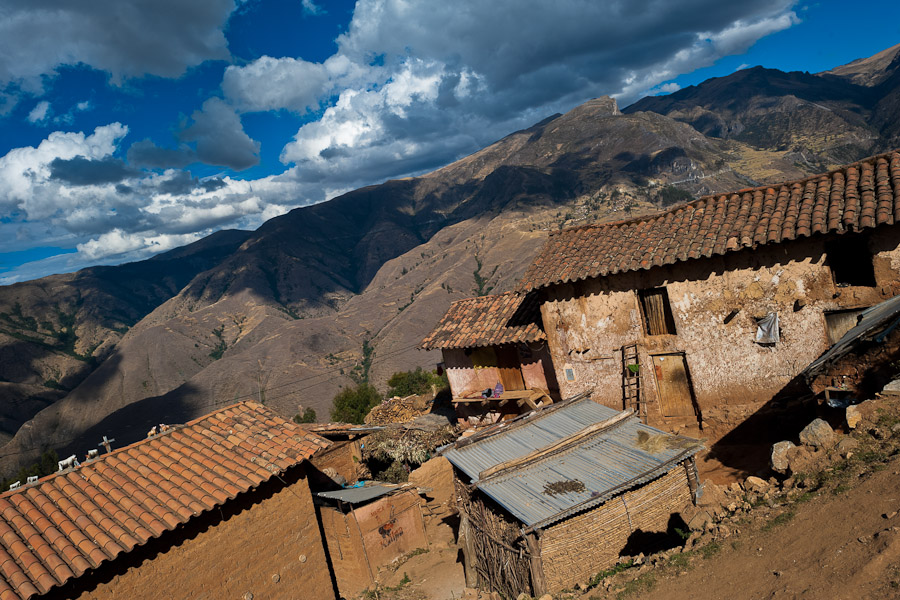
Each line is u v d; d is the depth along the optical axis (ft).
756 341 47.57
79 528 34.60
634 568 29.32
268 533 42.24
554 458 39.06
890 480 24.41
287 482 44.14
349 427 79.25
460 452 42.37
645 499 35.47
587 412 46.16
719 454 47.88
